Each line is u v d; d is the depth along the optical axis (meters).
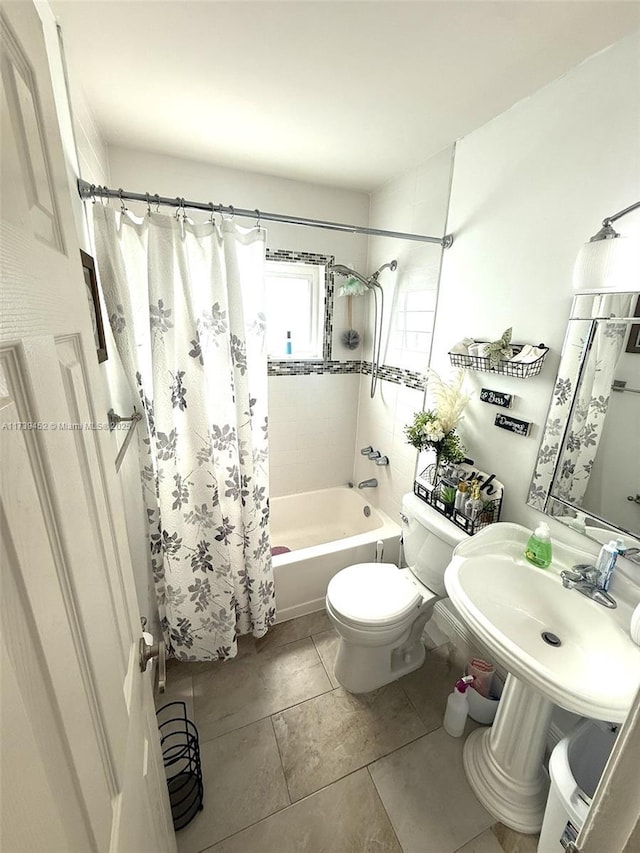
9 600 0.29
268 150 1.72
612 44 1.02
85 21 0.95
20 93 0.39
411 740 1.39
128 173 1.75
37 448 0.36
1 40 0.34
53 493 0.38
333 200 2.21
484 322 1.54
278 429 2.53
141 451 1.39
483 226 1.51
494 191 1.44
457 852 1.10
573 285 1.09
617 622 1.00
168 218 1.26
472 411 1.62
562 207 1.20
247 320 1.50
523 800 1.18
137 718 0.68
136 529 1.44
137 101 1.33
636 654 0.91
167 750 1.26
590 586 1.11
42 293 0.40
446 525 1.56
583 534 1.22
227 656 1.65
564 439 1.25
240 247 1.43
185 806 1.14
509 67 1.13
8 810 0.25
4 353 0.31
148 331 1.36
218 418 1.48
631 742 0.39
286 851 1.09
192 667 1.66
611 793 0.41
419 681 1.64
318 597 2.01
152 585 1.57
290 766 1.30
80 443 0.50
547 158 1.23
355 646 1.50
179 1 0.90
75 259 0.55
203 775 1.26
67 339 0.49
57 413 0.41
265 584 1.73
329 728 1.43
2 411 0.29
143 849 0.61
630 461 1.08
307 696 1.55
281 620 1.94
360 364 2.62
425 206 1.83
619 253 0.97
